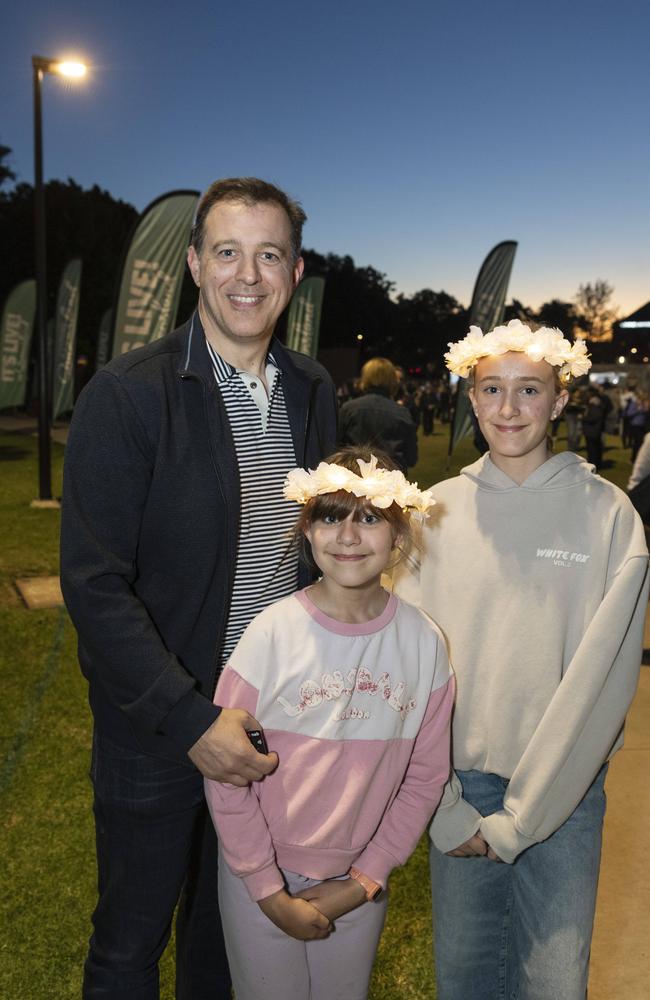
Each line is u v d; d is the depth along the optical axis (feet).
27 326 50.24
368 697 4.99
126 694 4.90
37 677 14.39
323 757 4.97
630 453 57.98
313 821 5.02
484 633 5.47
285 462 5.72
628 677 5.07
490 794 5.59
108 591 4.90
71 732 12.23
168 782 5.32
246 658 4.96
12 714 12.82
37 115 31.30
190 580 5.30
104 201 117.80
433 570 5.71
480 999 5.70
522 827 5.08
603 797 5.49
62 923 8.04
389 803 5.29
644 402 53.78
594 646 4.96
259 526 5.58
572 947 5.11
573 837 5.28
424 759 5.28
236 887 5.03
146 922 5.48
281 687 4.92
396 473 4.91
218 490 5.24
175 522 5.16
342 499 4.79
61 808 10.10
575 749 5.01
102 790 5.44
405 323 273.95
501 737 5.40
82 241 110.11
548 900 5.22
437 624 5.63
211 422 5.24
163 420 5.06
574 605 5.26
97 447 4.96
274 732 4.99
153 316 26.35
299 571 5.95
